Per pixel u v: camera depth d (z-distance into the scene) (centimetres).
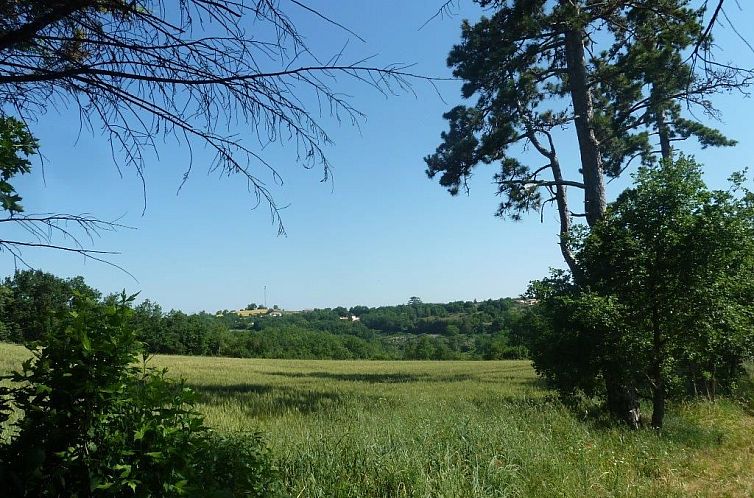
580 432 949
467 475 670
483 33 1447
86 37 282
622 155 1747
